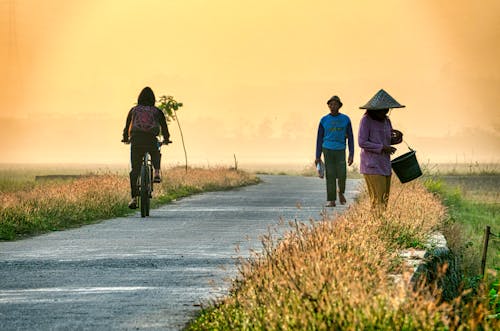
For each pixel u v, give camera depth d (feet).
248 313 69.67
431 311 61.16
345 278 70.49
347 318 61.67
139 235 141.08
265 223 160.86
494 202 297.74
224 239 133.90
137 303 82.94
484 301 79.30
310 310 64.34
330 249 83.46
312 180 395.55
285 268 79.10
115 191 196.75
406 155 134.51
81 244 129.08
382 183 135.54
